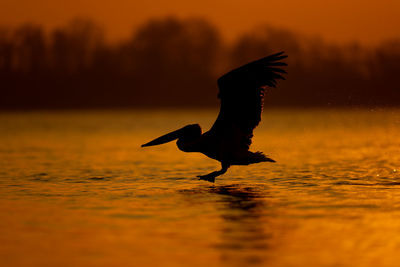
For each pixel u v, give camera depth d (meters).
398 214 12.88
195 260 9.61
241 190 16.14
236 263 9.47
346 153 27.59
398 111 20.59
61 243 10.61
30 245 10.51
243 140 15.03
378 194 15.41
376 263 9.48
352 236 11.02
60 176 19.25
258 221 12.23
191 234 11.19
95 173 20.09
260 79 14.16
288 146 31.88
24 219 12.49
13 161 24.34
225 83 14.22
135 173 20.09
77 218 12.56
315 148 30.59
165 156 26.78
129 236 11.05
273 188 16.48
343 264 9.41
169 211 13.24
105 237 11.00
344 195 15.27
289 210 13.30
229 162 15.51
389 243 10.58
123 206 13.83
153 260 9.62
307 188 16.45
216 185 17.12
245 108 14.59
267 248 10.27
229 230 11.49
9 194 15.59
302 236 11.05
